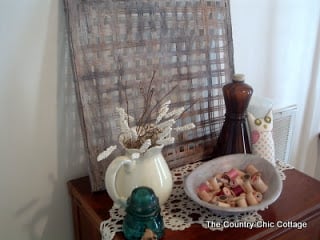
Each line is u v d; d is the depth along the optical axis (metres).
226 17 1.01
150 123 0.85
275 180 0.78
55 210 0.92
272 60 1.27
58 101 0.83
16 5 0.73
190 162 0.98
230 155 0.86
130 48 0.84
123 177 0.71
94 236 0.81
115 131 0.84
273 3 1.18
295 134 1.49
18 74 0.77
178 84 0.94
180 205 0.78
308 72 1.42
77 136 0.89
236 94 0.87
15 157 0.82
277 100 1.36
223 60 1.02
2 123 0.78
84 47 0.77
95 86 0.80
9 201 0.84
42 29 0.77
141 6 0.84
